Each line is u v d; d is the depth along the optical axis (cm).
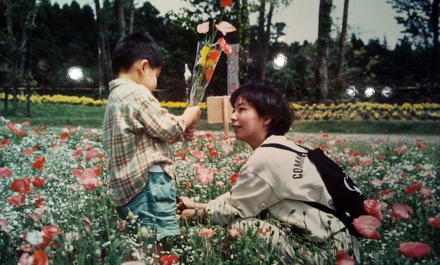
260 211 223
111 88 251
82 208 254
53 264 187
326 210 215
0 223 208
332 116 1928
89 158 352
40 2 1881
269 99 243
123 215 241
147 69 258
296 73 3525
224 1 276
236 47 1062
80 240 204
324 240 208
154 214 232
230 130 1509
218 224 233
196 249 209
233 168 441
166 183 238
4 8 1964
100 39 2897
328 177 216
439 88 2438
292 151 225
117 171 235
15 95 1755
